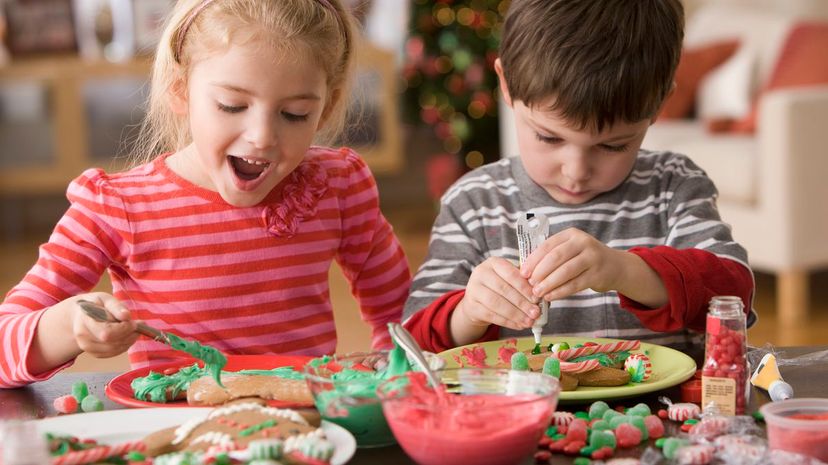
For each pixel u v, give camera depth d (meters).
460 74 5.36
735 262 1.37
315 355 1.47
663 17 1.33
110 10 5.61
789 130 3.43
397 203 6.56
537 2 1.33
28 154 5.46
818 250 3.52
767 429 0.96
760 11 4.45
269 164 1.30
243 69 1.23
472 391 0.98
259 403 1.03
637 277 1.26
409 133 6.53
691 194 1.52
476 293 1.25
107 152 5.53
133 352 1.43
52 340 1.16
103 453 0.88
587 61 1.27
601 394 1.07
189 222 1.41
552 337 1.34
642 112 1.31
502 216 1.55
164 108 1.47
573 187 1.39
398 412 0.88
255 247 1.43
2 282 4.37
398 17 6.28
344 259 1.55
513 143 4.29
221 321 1.42
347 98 1.46
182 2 1.34
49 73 5.39
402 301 1.59
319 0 1.35
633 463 0.89
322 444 0.87
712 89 4.13
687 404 1.05
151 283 1.41
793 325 3.43
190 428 0.93
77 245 1.36
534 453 0.93
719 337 1.05
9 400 1.16
